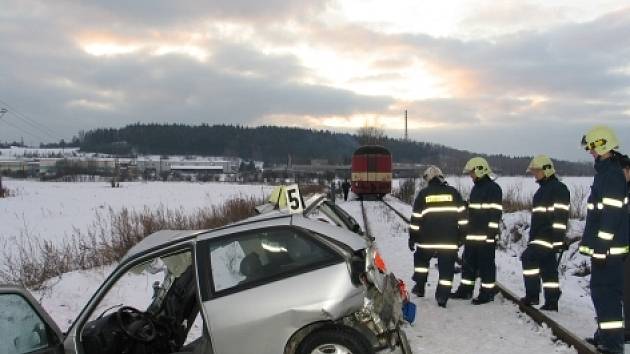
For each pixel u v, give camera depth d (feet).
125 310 18.25
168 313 18.63
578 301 28.27
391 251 44.83
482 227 26.25
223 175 363.97
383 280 16.19
